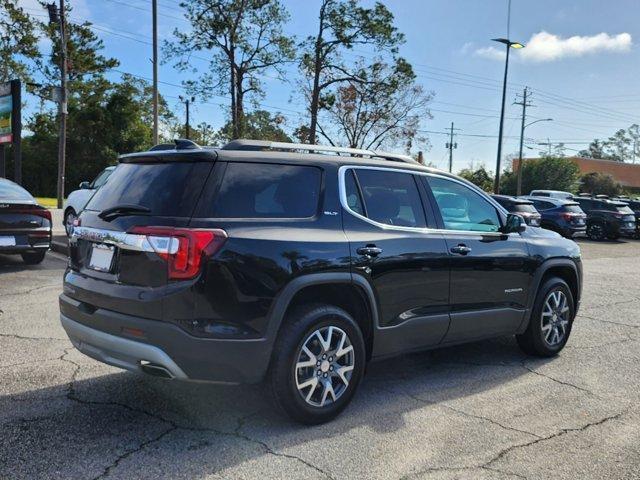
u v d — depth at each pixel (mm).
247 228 3645
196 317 3430
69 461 3311
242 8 35219
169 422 3883
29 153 47719
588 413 4328
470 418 4168
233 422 3922
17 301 7297
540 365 5512
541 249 5543
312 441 3688
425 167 4934
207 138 64938
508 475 3346
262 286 3590
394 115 39656
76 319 3912
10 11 41250
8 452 3396
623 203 24281
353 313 4297
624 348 6195
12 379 4586
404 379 5000
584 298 9375
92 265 3934
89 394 4320
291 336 3725
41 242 9555
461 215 5031
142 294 3492
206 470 3270
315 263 3803
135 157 4090
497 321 5156
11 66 42969
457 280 4738
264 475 3240
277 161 3992
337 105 39312
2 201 9125
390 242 4273
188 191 3611
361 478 3250
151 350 3449
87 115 47250
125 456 3393
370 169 4469
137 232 3578
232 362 3527
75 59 43812
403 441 3742
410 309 4422
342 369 4012
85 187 13328
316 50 36906
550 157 65250
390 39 36906
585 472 3410
